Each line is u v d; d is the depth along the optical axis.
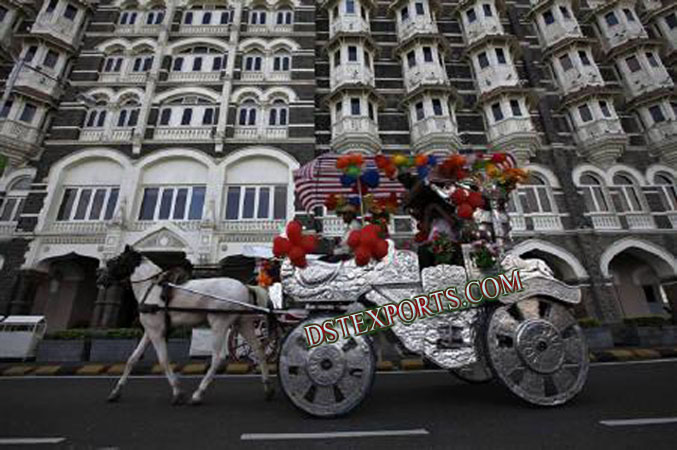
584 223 14.30
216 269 12.53
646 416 3.77
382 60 18.64
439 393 5.09
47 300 15.12
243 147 14.73
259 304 5.35
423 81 16.53
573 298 4.36
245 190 14.34
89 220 13.36
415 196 5.20
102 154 14.18
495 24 18.16
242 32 17.55
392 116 17.05
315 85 16.80
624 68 17.58
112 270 5.16
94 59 16.33
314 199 5.80
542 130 16.62
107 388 6.12
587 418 3.74
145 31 17.27
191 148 14.58
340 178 5.48
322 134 16.47
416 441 3.26
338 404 3.91
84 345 9.71
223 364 8.37
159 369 7.95
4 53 16.00
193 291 4.90
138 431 3.69
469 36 18.69
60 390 5.95
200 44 17.17
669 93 15.80
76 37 17.23
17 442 3.41
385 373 7.16
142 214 13.74
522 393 4.01
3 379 7.21
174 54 17.00
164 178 14.25
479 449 3.05
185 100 15.85
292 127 15.34
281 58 17.42
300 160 14.62
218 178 14.05
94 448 3.26
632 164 15.67
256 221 13.63
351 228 4.92
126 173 13.88
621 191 15.32
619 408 4.07
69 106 15.11
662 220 14.70
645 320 11.38
